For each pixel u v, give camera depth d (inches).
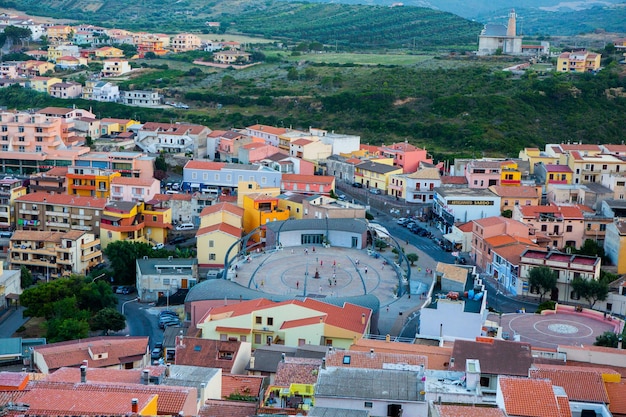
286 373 4872.0
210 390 4377.5
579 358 5226.4
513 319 7066.9
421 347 5334.6
